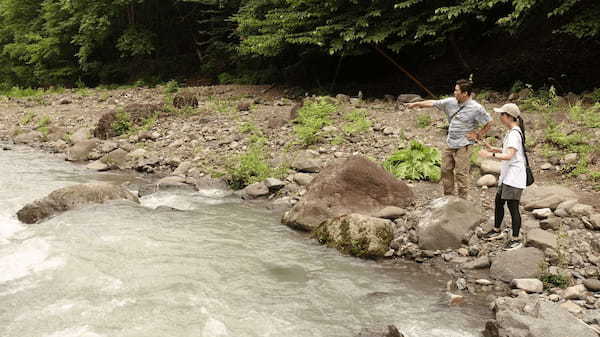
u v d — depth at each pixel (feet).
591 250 16.78
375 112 39.42
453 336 12.81
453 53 48.52
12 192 26.35
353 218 19.36
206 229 20.98
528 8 37.29
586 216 18.72
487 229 19.07
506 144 16.84
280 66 68.64
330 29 49.29
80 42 83.71
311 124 34.73
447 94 45.85
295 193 26.03
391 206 21.93
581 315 13.29
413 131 33.30
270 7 57.82
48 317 13.30
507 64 43.50
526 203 21.17
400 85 52.54
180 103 47.34
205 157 33.55
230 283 15.76
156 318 13.32
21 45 94.07
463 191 20.51
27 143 42.78
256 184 27.20
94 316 13.37
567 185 23.02
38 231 19.94
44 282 15.42
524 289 15.12
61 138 43.29
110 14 80.89
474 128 20.04
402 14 46.70
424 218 19.60
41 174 31.37
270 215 23.44
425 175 25.76
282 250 18.90
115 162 34.45
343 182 22.26
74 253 17.61
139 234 19.79
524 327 12.01
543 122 30.78
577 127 28.71
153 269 16.52
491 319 13.65
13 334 12.46
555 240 17.19
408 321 13.65
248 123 39.27
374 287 15.89
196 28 88.74
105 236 19.35
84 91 70.64
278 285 15.79
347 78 60.29
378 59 56.85
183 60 88.63
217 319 13.39
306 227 21.17
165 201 25.50
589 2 36.94
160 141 38.45
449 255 17.97
